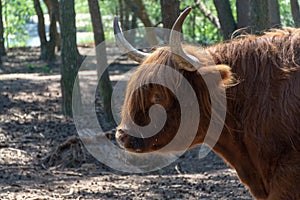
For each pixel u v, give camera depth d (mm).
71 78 20688
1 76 31250
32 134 18875
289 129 8164
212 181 13961
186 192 13047
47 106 23016
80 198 12555
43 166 15523
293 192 8180
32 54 40594
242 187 13336
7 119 20844
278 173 8227
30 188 13273
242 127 8484
